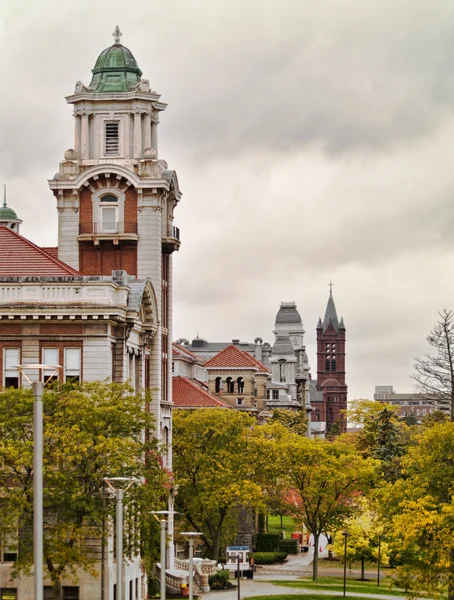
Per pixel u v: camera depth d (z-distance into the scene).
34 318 109.25
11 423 95.06
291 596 133.50
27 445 92.44
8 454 91.38
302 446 156.00
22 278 110.06
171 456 150.62
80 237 143.50
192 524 158.25
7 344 110.12
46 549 93.38
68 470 95.50
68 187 143.88
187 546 163.00
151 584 130.50
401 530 106.75
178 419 159.50
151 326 126.38
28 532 101.06
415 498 112.44
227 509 159.62
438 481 114.62
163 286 150.88
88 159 146.12
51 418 96.38
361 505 164.12
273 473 157.62
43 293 109.81
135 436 105.81
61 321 109.50
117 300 112.38
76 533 92.94
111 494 96.31
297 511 160.50
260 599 130.62
